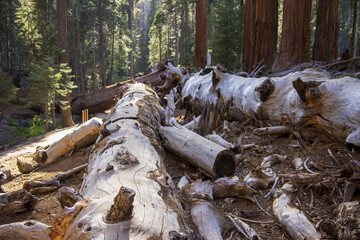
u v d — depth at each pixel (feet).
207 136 19.34
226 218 10.72
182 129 18.26
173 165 16.71
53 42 81.71
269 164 14.58
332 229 8.14
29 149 28.63
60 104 62.75
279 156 15.15
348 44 93.91
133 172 10.44
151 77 56.90
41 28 87.25
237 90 22.95
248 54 44.83
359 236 6.99
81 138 21.12
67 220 8.11
